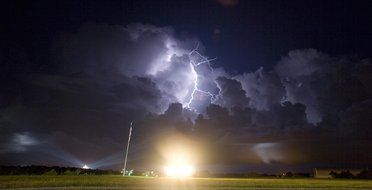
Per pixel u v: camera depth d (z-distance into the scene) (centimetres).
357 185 3694
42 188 2675
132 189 2848
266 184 3484
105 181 3256
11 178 3462
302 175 7894
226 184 3403
